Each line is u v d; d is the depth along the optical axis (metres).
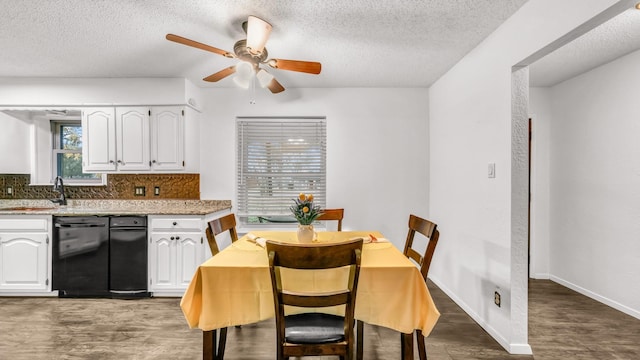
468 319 2.53
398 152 3.56
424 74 3.15
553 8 1.68
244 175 3.58
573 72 3.06
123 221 2.95
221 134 3.53
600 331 2.34
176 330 2.35
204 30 2.21
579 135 3.13
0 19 2.06
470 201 2.61
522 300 2.04
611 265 2.79
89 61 2.78
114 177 3.52
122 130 3.21
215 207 3.38
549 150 3.52
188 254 2.97
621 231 2.71
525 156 2.06
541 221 3.55
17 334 2.29
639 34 2.28
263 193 3.58
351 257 1.36
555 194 3.45
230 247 2.00
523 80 2.06
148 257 2.96
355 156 3.55
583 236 3.08
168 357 2.00
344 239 2.24
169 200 3.46
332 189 3.54
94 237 2.95
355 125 3.56
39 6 1.91
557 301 2.91
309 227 2.07
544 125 3.54
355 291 1.39
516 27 1.99
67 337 2.25
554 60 2.77
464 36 2.33
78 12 1.98
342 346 1.44
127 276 2.96
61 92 3.18
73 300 2.92
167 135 3.21
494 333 2.22
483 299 2.39
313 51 2.58
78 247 2.95
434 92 3.41
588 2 1.48
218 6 1.91
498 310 2.19
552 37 1.69
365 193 3.55
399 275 1.56
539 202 3.55
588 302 2.89
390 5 1.91
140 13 1.99
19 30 2.21
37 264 2.94
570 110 3.25
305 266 1.34
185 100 3.19
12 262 2.94
